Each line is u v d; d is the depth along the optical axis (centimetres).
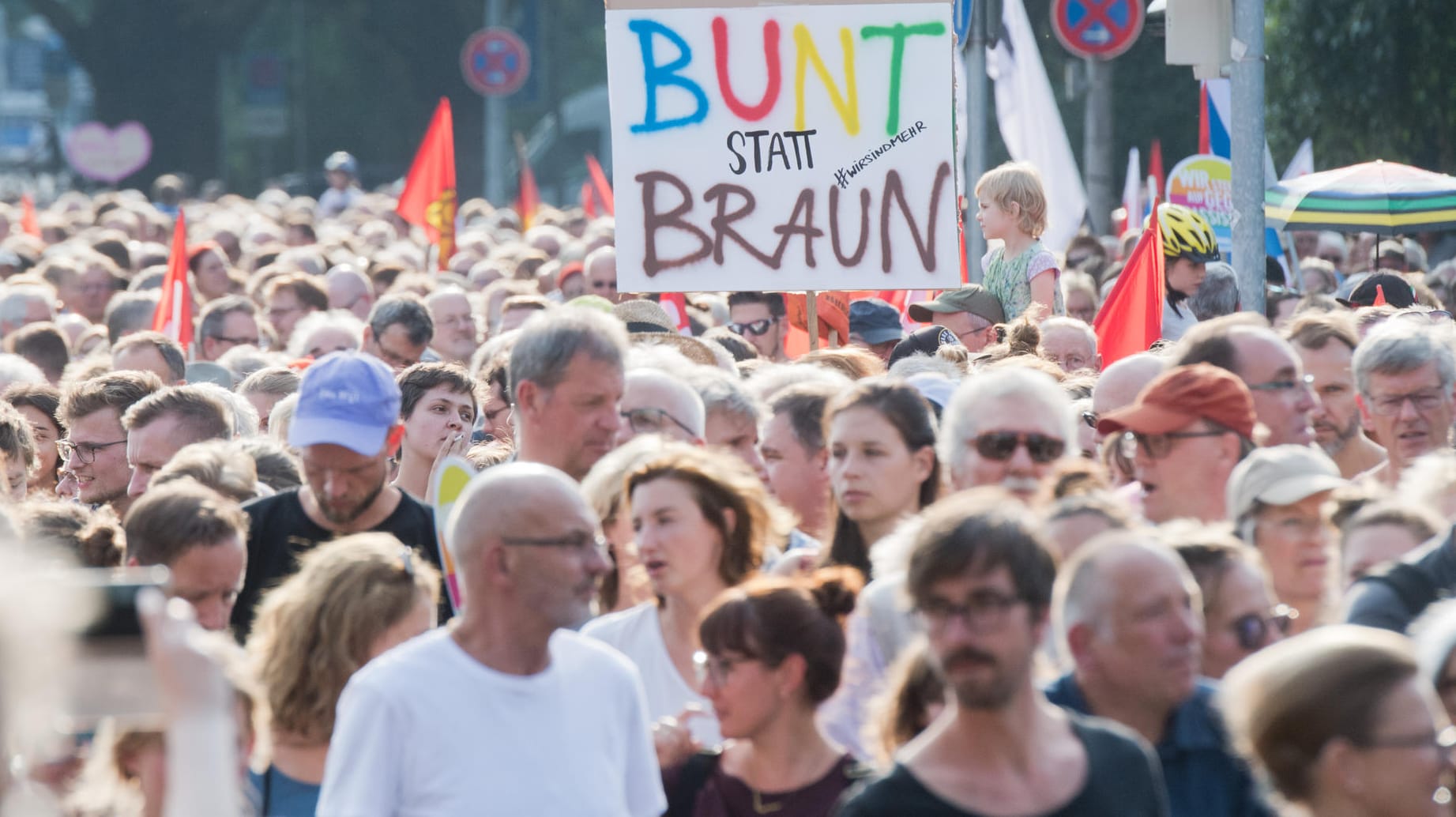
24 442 1856
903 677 1108
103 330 3244
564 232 6072
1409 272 4078
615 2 2019
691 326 3284
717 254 2022
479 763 1066
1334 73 5256
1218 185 3572
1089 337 2312
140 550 1293
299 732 1212
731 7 2016
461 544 1098
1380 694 902
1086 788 931
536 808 1070
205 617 1303
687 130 2022
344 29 14550
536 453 1495
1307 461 1316
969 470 1362
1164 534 1173
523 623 1090
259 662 1220
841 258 2027
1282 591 1307
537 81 12356
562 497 1099
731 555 1304
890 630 1212
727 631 1116
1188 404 1385
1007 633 925
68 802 1012
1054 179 3672
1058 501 1191
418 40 14100
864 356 1944
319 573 1224
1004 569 926
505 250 5088
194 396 1811
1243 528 1316
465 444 1898
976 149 3209
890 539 1263
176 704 772
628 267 2022
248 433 2022
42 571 710
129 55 14212
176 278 3059
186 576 1289
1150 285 2423
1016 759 933
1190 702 1057
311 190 12775
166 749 1027
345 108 14750
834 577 1157
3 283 3691
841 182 2025
